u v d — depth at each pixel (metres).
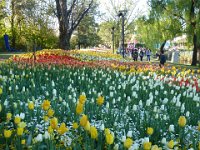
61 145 4.28
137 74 12.52
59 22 33.72
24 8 54.91
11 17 55.31
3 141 4.42
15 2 55.31
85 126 3.96
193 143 4.49
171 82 10.51
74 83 9.58
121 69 14.12
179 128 5.37
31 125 5.15
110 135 3.62
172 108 6.66
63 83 9.37
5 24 58.78
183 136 4.97
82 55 24.80
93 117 6.00
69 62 14.61
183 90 9.20
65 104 6.15
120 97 7.27
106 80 9.66
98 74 11.19
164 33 32.25
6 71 10.88
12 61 14.95
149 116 5.81
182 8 30.06
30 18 54.59
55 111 5.77
